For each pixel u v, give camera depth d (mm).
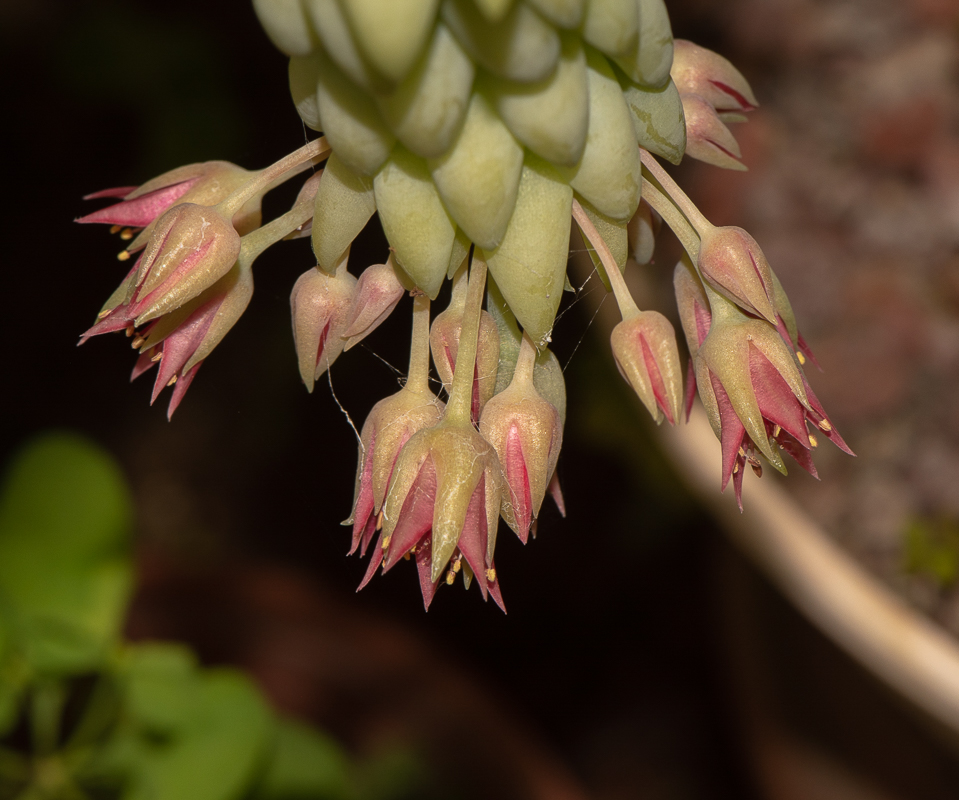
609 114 145
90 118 508
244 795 255
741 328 152
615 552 415
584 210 152
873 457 268
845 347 276
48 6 499
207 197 156
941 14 302
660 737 396
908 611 224
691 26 324
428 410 153
